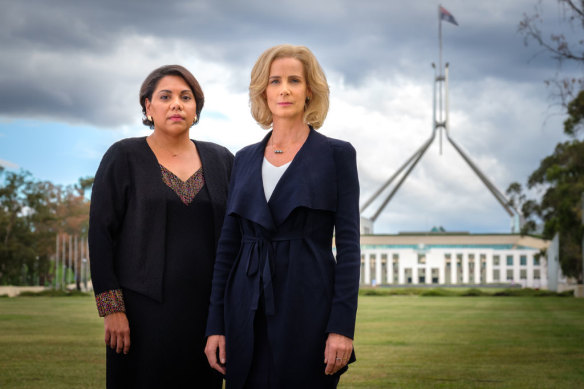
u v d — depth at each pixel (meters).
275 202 2.86
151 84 3.60
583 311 24.02
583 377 8.16
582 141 44.53
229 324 2.87
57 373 8.05
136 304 3.30
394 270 98.06
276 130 3.02
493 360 9.75
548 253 65.75
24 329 14.83
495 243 113.31
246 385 2.81
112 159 3.47
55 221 76.69
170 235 3.44
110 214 3.38
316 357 2.75
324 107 3.06
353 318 2.77
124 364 3.30
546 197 55.19
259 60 3.05
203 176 3.64
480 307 27.94
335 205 2.91
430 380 7.90
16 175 65.44
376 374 8.37
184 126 3.56
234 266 2.95
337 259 2.87
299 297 2.77
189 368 3.34
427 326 16.64
